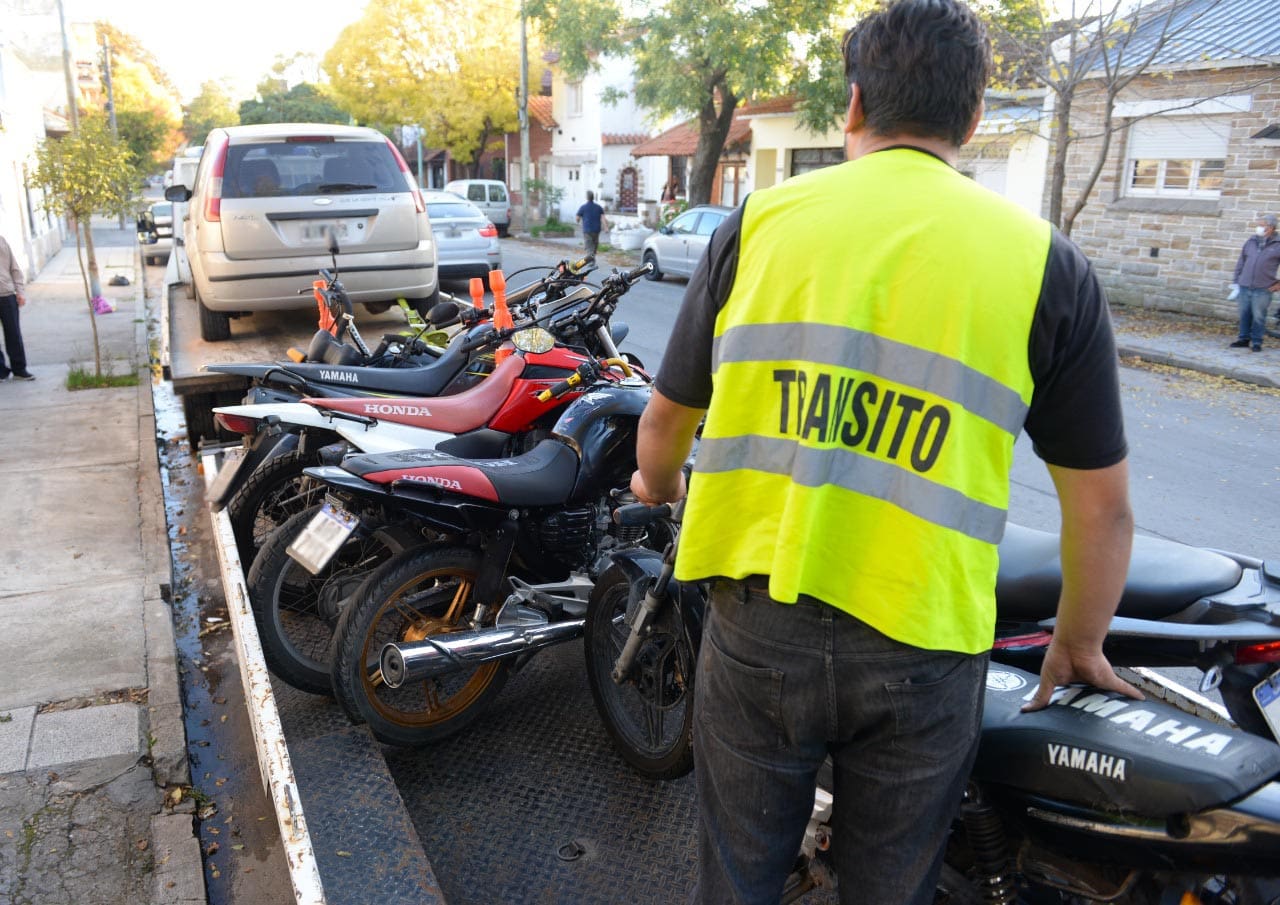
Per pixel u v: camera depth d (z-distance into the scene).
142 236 23.39
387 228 6.92
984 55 1.63
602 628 3.36
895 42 1.61
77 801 3.39
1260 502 6.77
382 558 4.04
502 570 3.42
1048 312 1.51
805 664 1.61
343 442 4.02
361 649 3.25
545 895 2.83
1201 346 12.65
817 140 23.17
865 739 1.65
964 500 1.53
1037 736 2.03
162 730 3.79
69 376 9.70
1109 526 1.63
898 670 1.57
